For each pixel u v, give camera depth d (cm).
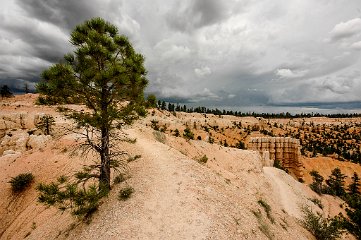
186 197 1505
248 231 1412
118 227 1259
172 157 2291
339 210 5147
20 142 4500
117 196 1552
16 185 2589
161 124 14375
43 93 1329
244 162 4444
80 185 2086
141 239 1170
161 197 1496
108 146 1591
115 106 1512
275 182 4750
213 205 1500
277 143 9988
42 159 2959
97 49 1380
